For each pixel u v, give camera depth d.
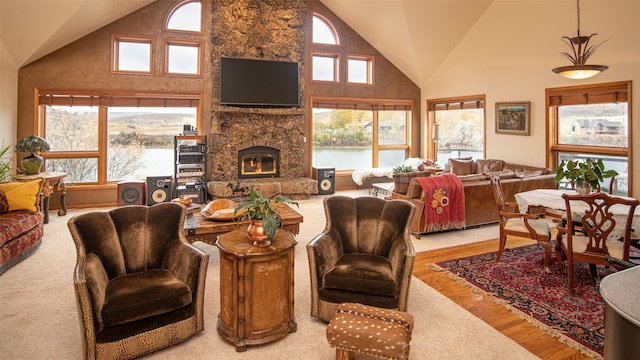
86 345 2.09
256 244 2.45
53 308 2.92
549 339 2.51
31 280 3.45
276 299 2.46
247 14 7.23
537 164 6.72
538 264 3.90
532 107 6.73
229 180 7.28
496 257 4.12
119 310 2.16
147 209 2.79
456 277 3.57
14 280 3.44
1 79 5.60
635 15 5.28
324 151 8.52
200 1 7.19
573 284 3.27
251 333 2.39
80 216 2.44
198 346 2.41
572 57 6.07
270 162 7.78
